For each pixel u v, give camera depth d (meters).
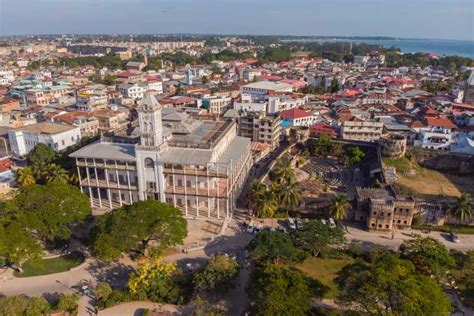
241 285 82.75
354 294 65.94
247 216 115.75
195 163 106.25
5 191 130.38
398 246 100.00
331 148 174.50
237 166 125.62
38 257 86.94
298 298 67.69
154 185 113.50
